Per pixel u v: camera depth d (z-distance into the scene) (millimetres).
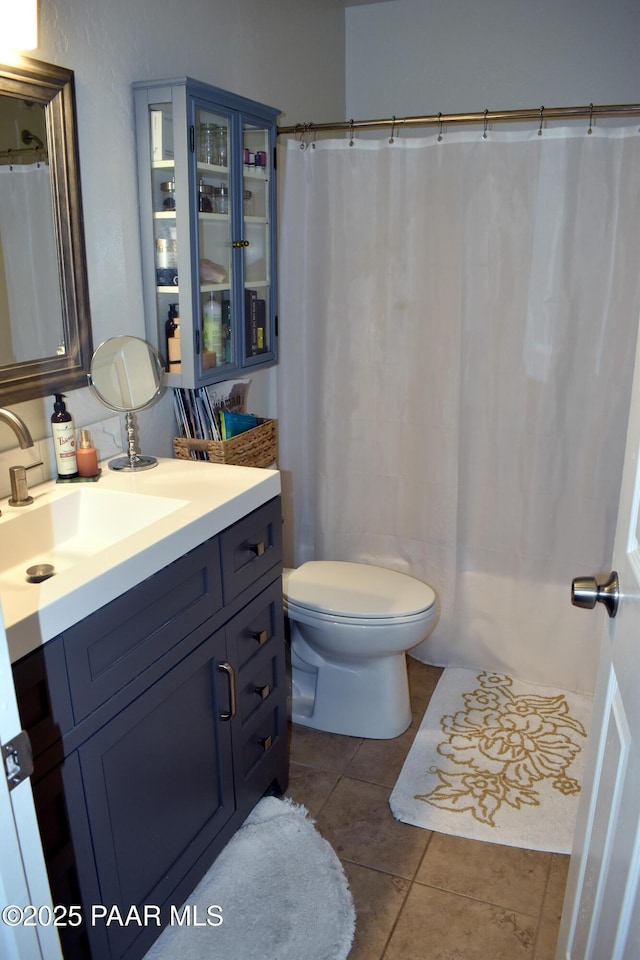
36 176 1574
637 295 2189
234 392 2326
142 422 2049
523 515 2469
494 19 2805
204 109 1852
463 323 2365
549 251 2234
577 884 1199
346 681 2279
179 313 1922
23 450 1626
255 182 2195
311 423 2721
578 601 1099
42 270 1619
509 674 2605
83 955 1295
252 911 1667
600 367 2273
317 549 2816
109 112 1765
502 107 2883
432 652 2688
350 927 1632
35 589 1165
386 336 2496
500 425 2426
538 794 2037
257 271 2262
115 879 1355
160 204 1899
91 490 1671
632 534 1008
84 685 1212
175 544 1411
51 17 1570
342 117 3102
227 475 1779
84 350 1757
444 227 2314
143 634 1354
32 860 780
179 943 1588
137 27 1819
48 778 1155
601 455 2330
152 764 1437
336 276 2504
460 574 2607
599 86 2740
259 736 1884
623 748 948
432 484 2543
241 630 1715
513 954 1580
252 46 2334
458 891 1740
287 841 1858
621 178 2127
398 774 2129
